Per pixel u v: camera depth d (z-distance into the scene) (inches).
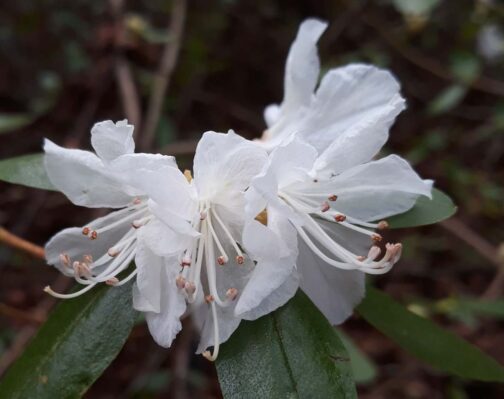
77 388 4.0
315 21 4.6
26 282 10.4
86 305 4.1
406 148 13.6
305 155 3.7
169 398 9.2
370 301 4.8
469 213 12.5
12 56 12.9
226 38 13.6
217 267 3.9
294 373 3.8
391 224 4.4
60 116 11.4
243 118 12.3
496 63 14.4
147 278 3.7
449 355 4.8
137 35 9.0
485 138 13.6
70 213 10.9
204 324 3.9
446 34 14.5
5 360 7.3
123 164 3.6
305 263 4.2
